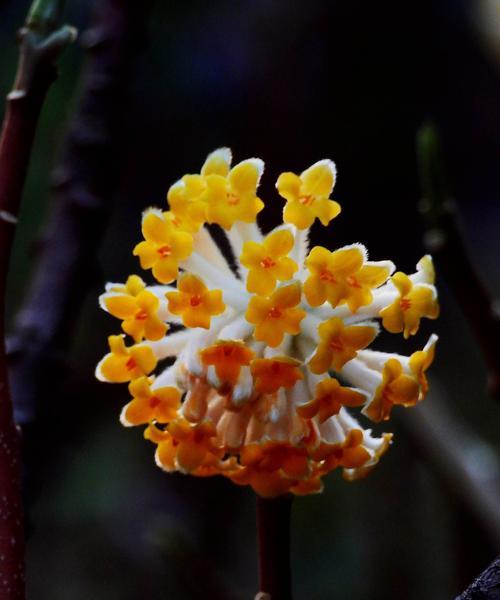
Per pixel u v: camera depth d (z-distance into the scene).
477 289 0.52
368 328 0.45
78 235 0.56
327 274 0.45
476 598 0.45
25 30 0.47
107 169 0.57
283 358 0.45
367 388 0.46
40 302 0.56
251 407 0.45
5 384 0.47
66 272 0.56
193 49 1.24
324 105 1.25
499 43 0.99
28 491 0.55
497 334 0.52
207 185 0.46
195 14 1.23
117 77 0.57
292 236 0.45
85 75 0.57
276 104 1.24
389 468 1.09
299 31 1.24
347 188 1.25
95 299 1.23
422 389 0.46
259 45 1.24
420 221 1.25
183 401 0.47
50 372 0.56
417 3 1.21
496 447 1.24
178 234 0.46
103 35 0.57
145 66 1.23
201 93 1.25
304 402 0.46
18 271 1.17
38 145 1.15
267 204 0.88
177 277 0.46
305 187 0.46
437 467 0.70
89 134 0.57
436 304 0.46
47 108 1.15
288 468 0.45
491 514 0.67
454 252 0.52
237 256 0.47
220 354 0.45
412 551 1.10
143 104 1.24
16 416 0.55
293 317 0.45
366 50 1.25
